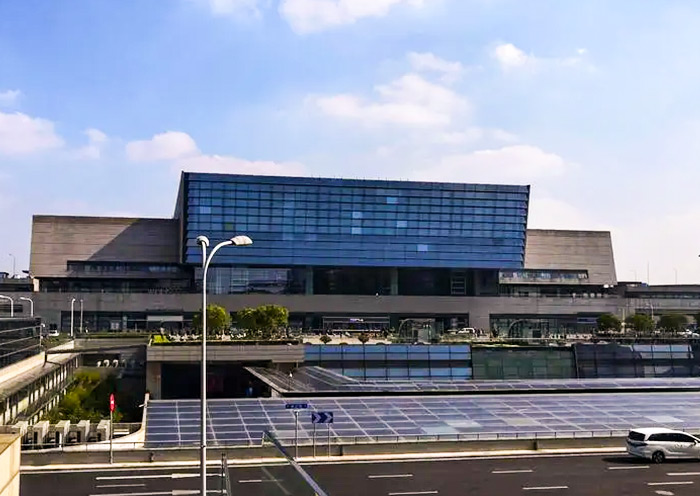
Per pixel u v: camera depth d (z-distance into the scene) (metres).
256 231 171.25
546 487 45.62
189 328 163.25
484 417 63.56
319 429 58.56
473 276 190.62
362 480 47.19
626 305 191.75
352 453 54.88
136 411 96.19
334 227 175.00
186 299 166.12
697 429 61.81
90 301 162.38
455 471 50.00
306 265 175.75
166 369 114.31
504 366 119.06
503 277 198.25
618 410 67.31
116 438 58.97
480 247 182.50
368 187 174.50
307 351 114.31
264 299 172.25
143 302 164.50
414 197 177.00
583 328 188.38
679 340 137.62
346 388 74.50
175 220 181.50
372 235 177.00
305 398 68.75
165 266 178.75
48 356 92.31
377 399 68.75
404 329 169.38
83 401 93.56
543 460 53.75
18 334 75.81
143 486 45.16
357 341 138.12
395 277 184.62
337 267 179.88
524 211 183.38
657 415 65.94
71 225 176.25
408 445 55.69
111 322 163.38
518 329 174.25
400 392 73.50
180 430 57.22
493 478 47.94
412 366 116.94
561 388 78.19
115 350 105.31
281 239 172.88
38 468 49.94
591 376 120.94
